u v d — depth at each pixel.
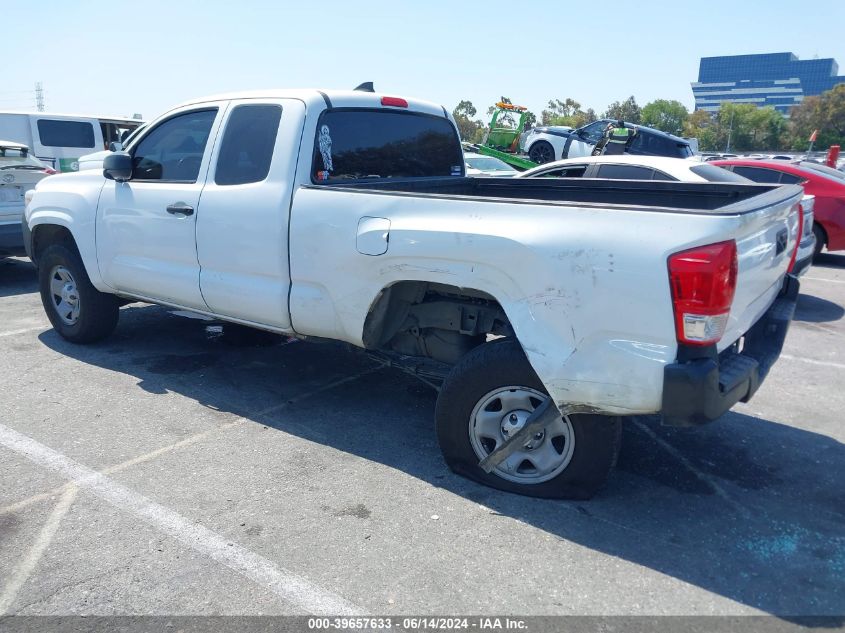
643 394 3.12
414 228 3.66
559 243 3.21
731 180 7.47
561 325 3.25
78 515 3.44
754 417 4.93
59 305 6.13
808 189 10.41
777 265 3.86
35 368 5.52
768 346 3.93
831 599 2.95
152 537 3.27
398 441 4.38
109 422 4.54
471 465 3.82
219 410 4.78
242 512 3.50
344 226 3.96
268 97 4.53
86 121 16.77
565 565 3.13
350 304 4.05
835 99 105.00
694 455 4.28
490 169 15.80
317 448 4.25
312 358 5.92
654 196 5.14
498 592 2.95
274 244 4.29
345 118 4.58
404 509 3.57
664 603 2.90
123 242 5.27
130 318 7.03
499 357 3.56
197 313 5.03
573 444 3.52
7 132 15.77
